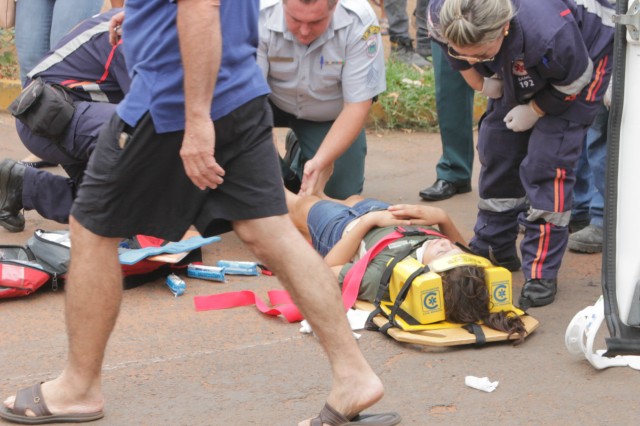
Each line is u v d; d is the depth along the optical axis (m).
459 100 6.39
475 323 4.20
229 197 3.14
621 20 3.08
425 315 4.19
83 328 3.27
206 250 5.52
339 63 5.39
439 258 4.33
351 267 4.55
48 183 5.38
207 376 3.81
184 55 2.88
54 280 4.69
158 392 3.66
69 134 4.97
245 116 3.08
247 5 3.13
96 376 3.39
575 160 4.52
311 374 3.84
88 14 6.28
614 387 3.74
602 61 4.39
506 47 4.15
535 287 4.63
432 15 4.35
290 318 4.38
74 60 5.09
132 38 3.10
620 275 3.21
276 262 3.15
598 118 5.30
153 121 3.01
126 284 4.80
